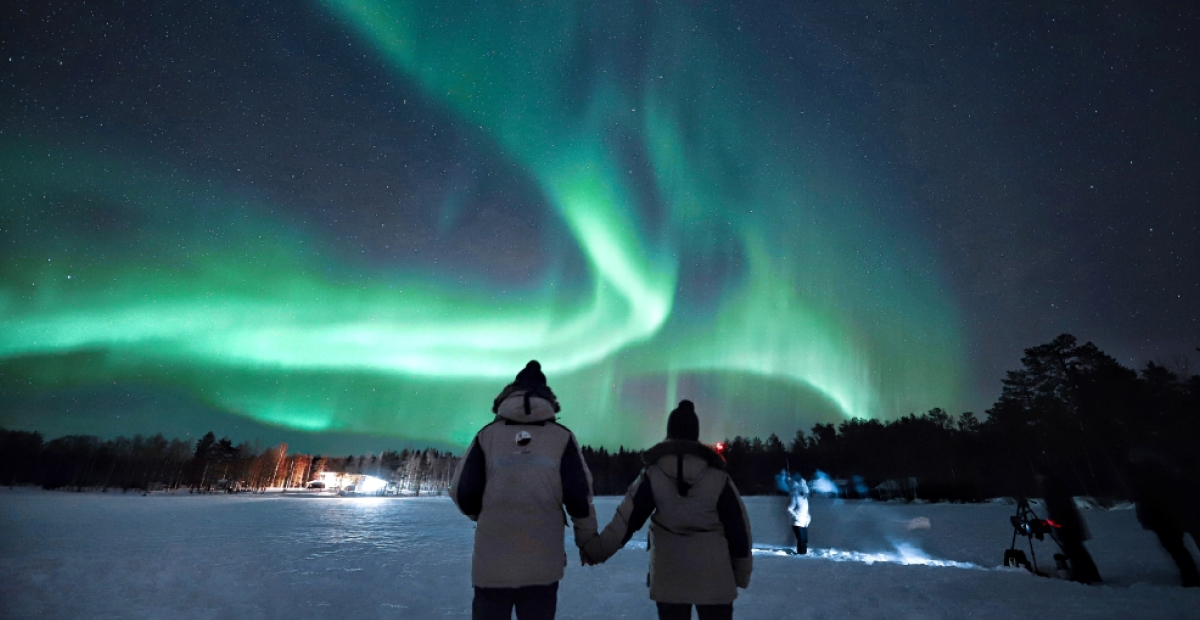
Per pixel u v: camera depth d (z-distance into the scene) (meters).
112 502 33.50
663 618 3.08
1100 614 5.58
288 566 8.64
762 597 6.46
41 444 99.75
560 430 3.22
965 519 22.91
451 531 16.19
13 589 6.39
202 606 5.79
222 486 96.62
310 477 123.25
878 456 82.94
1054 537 8.02
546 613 2.90
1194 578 7.32
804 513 11.44
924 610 5.75
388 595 6.46
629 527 3.19
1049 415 49.47
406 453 119.75
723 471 3.26
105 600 6.00
